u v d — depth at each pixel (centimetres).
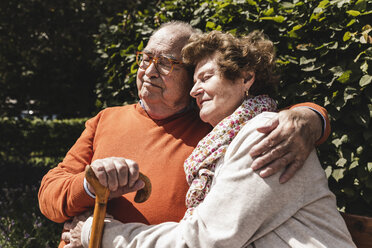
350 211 255
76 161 201
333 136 247
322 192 138
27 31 890
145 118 205
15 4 859
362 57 241
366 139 236
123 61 404
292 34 263
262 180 134
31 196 508
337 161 248
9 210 444
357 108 241
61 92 1030
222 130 155
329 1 258
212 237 134
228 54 159
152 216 178
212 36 166
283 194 134
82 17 888
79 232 166
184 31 200
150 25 394
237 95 162
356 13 238
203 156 155
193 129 199
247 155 139
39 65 986
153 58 196
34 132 1062
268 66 168
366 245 152
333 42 247
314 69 252
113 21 482
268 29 281
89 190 165
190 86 202
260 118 148
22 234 378
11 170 693
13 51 929
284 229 134
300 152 137
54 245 362
